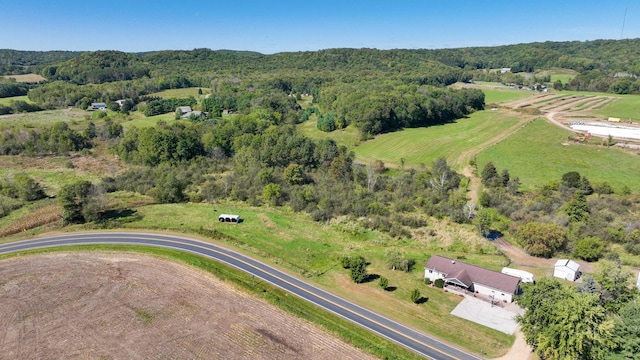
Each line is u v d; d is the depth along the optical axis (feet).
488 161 402.93
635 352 126.31
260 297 176.45
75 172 369.91
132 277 191.01
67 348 144.15
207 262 206.39
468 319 167.43
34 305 168.86
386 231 259.80
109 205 290.15
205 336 150.71
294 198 301.02
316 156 379.96
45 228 248.52
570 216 263.70
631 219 267.39
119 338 149.28
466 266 195.52
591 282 164.55
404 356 143.23
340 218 276.41
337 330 155.12
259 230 254.47
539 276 204.13
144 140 395.55
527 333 143.13
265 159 374.43
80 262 205.36
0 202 282.15
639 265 211.41
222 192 319.88
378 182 341.00
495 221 268.41
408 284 196.24
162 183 315.58
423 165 386.73
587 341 128.06
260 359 139.64
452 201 296.71
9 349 143.43
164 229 248.11
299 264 214.07
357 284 194.90
